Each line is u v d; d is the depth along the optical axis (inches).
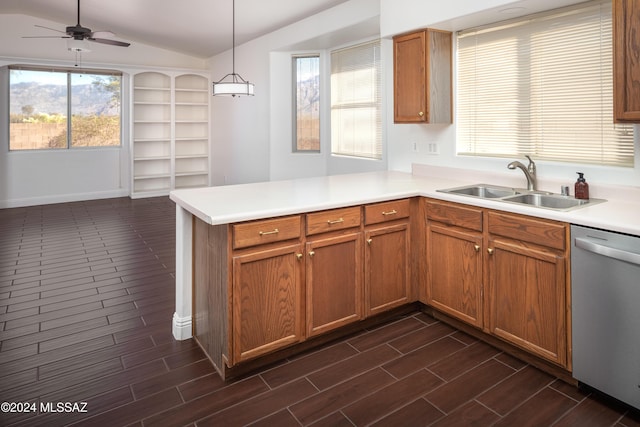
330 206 97.5
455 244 106.3
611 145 99.8
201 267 99.1
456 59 132.2
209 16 227.0
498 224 95.3
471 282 102.8
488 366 92.7
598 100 101.1
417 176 143.7
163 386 86.1
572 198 100.7
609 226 75.3
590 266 78.7
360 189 115.9
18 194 275.0
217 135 326.6
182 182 341.1
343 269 102.5
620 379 76.0
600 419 75.0
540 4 102.7
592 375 80.2
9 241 193.0
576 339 82.4
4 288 137.4
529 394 82.6
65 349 100.2
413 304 121.3
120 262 165.2
